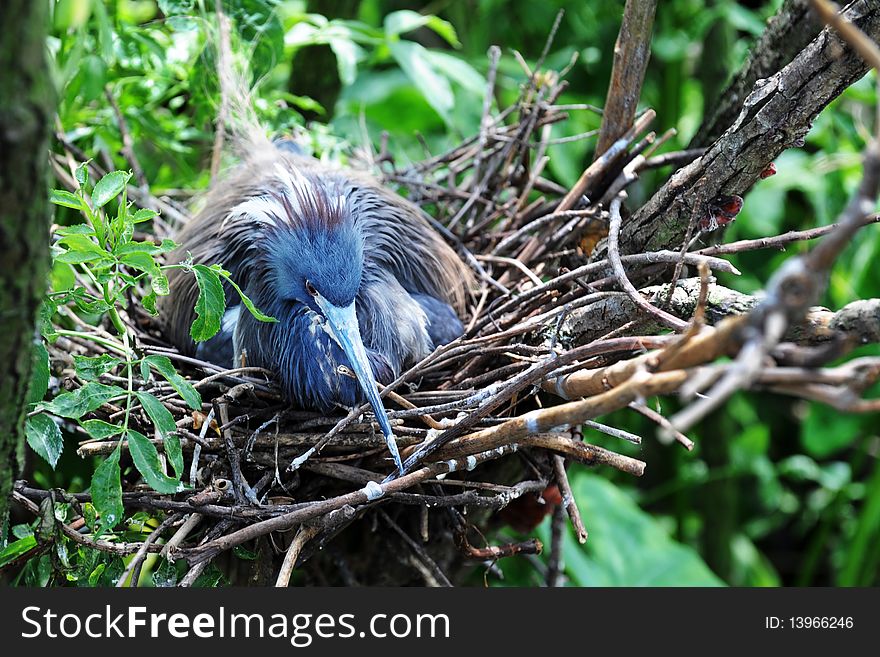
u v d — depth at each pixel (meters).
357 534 3.17
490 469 2.90
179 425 2.49
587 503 4.33
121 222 2.30
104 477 2.11
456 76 3.85
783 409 5.78
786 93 2.24
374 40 3.75
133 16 4.07
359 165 3.71
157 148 3.79
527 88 3.39
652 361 1.68
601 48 4.83
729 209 2.46
